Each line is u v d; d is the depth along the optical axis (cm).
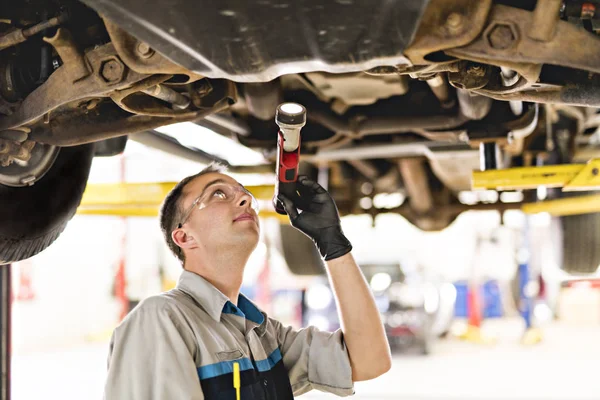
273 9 114
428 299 997
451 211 406
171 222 160
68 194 199
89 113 174
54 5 162
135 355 133
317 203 165
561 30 121
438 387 690
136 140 280
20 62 163
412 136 285
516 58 122
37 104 153
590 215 354
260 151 275
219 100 166
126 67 142
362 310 163
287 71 123
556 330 1313
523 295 1160
